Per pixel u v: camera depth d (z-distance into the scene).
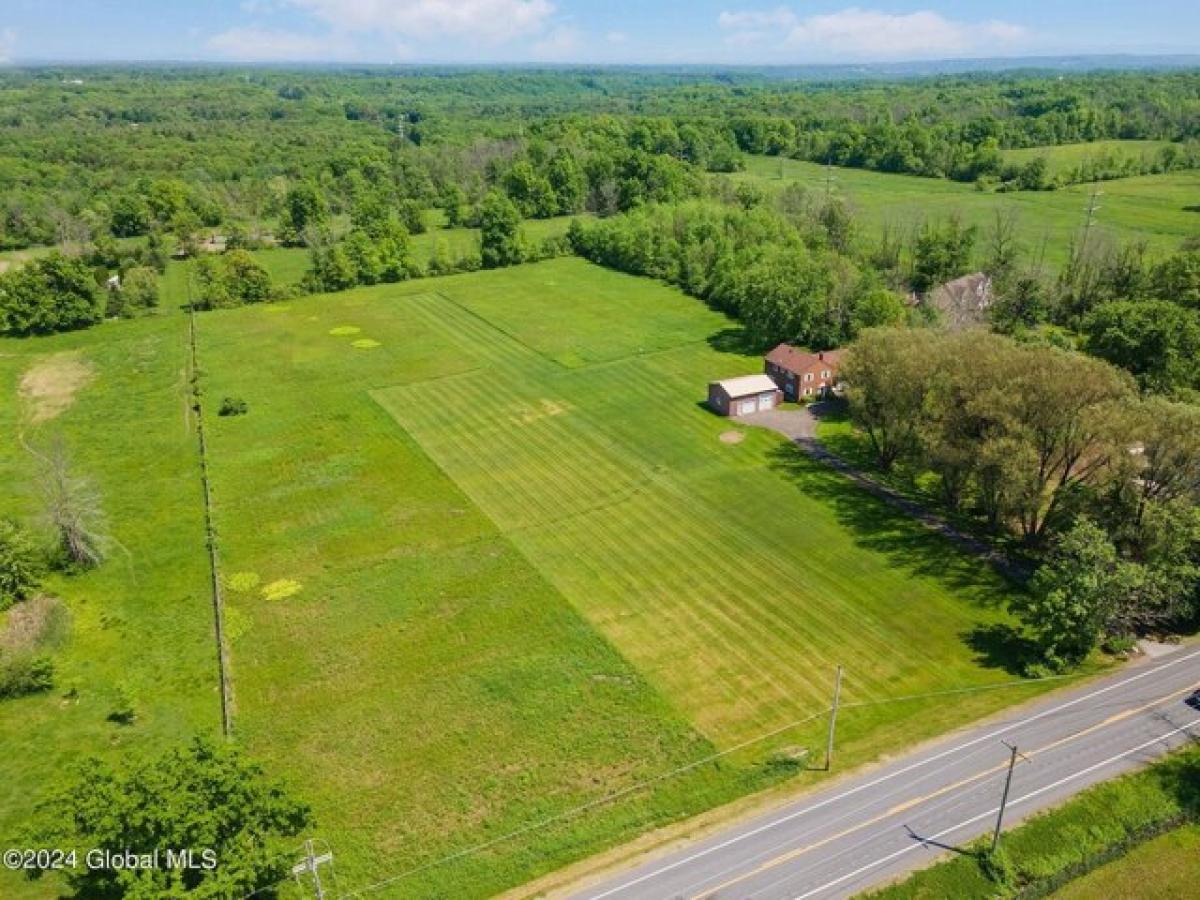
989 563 59.09
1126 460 52.62
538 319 115.12
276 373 97.62
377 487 72.12
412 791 42.69
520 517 67.19
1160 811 39.25
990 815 39.62
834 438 78.75
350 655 52.66
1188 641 51.06
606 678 49.91
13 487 73.00
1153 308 82.81
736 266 118.12
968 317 100.75
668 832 39.75
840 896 36.03
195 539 65.31
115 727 47.47
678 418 83.81
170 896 30.42
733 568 59.88
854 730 45.34
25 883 37.78
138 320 118.19
